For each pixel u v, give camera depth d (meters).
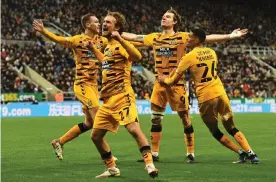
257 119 35.19
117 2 64.62
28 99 42.69
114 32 9.45
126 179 10.17
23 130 25.34
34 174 10.96
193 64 11.91
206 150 15.70
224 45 62.12
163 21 12.75
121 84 9.95
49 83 46.81
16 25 52.72
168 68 12.77
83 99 13.07
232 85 53.69
